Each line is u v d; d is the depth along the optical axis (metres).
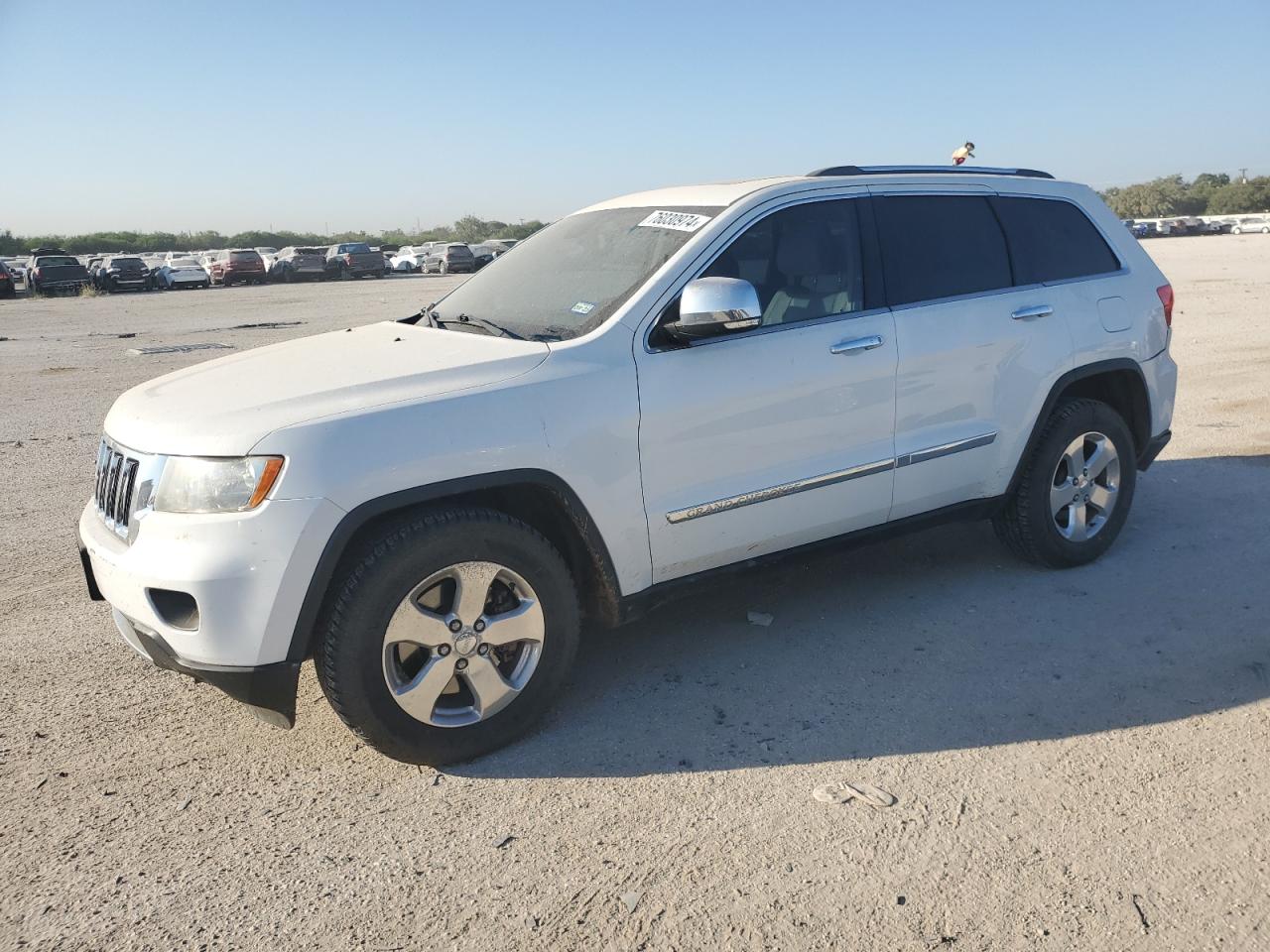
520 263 4.54
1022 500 4.70
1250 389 9.10
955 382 4.34
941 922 2.52
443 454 3.21
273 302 27.94
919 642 4.17
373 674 3.19
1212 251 38.75
